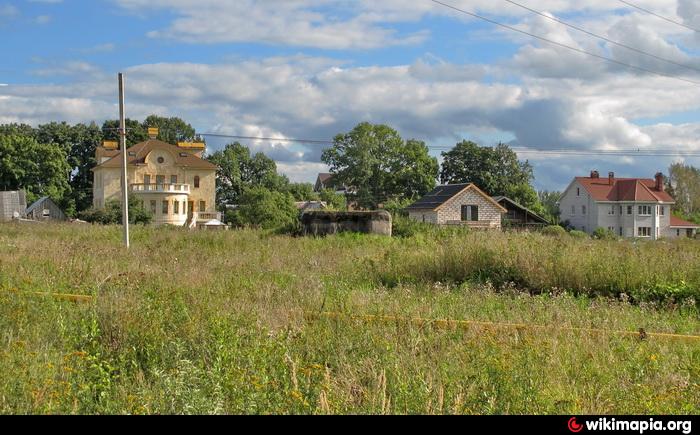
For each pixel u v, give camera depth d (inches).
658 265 561.0
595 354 331.3
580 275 558.9
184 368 267.6
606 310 466.9
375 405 246.5
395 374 275.9
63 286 505.0
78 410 236.7
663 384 291.4
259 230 1213.7
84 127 3457.2
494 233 789.2
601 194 3142.2
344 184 3395.7
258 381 255.3
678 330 432.1
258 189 2386.8
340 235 1055.6
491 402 247.4
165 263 669.9
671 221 3206.2
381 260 668.7
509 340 350.6
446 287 548.4
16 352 294.0
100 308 375.6
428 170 3277.6
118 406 240.7
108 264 628.7
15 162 3019.2
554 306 469.1
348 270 650.8
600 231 2103.8
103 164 2753.4
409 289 540.7
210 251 809.5
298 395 240.2
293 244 917.8
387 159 3235.7
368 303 458.0
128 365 301.3
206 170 2893.7
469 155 3363.7
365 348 324.2
